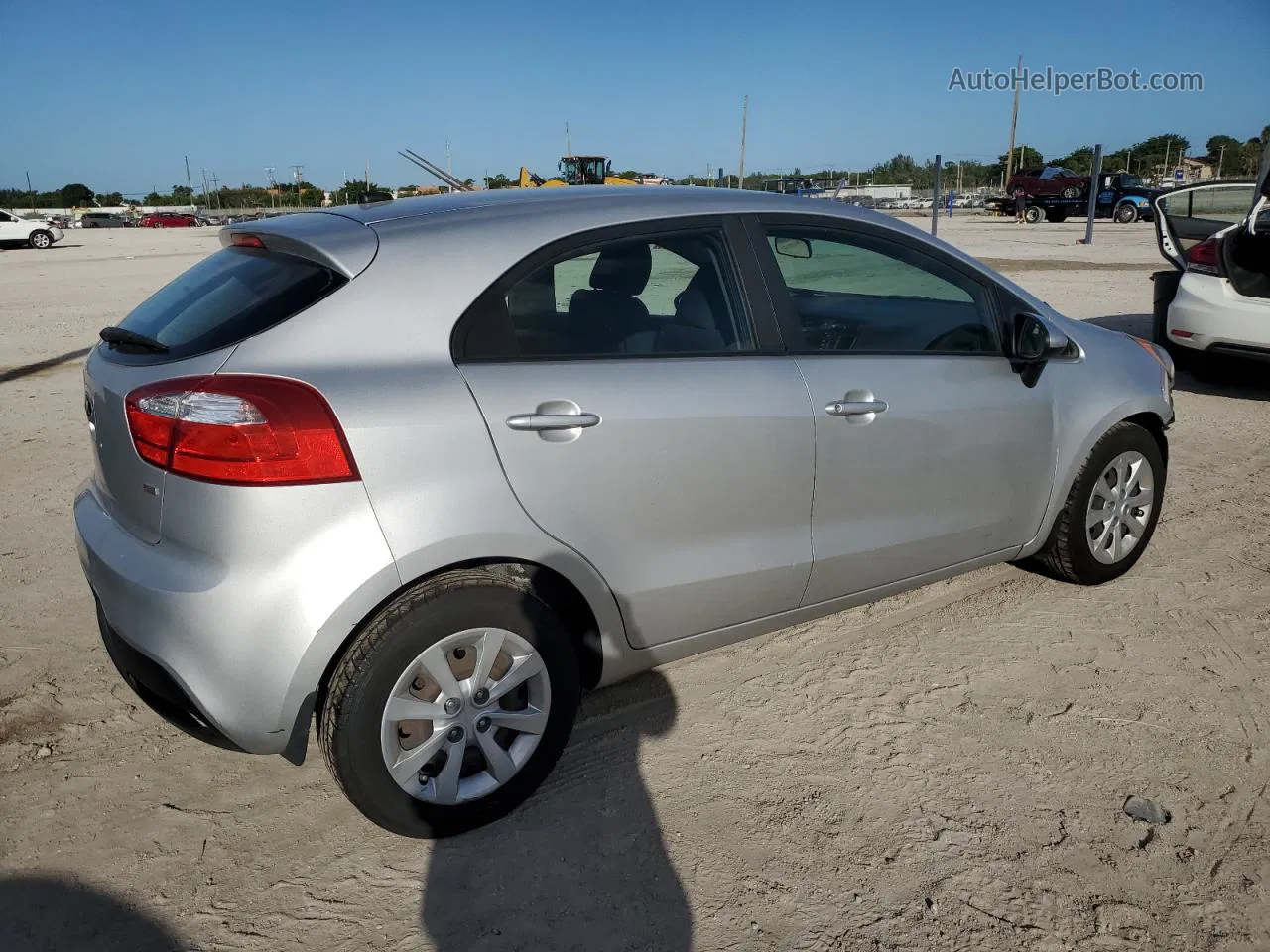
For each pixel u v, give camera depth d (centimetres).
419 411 250
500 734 281
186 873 263
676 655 316
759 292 315
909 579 361
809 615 342
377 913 248
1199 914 246
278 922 246
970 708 338
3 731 327
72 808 289
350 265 260
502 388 264
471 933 242
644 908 250
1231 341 739
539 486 266
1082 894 252
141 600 248
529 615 269
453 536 253
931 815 283
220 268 294
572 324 282
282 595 238
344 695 248
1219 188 835
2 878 260
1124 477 422
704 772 305
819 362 321
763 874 261
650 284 297
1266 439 670
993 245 2277
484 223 280
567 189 321
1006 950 235
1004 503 377
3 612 412
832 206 343
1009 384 368
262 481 237
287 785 301
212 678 241
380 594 246
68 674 363
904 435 337
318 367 248
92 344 1106
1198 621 399
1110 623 398
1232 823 279
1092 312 1165
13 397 828
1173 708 336
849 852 269
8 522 521
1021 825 278
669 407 286
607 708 341
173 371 252
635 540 288
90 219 6619
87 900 252
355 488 243
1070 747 315
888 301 345
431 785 267
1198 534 494
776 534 317
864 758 311
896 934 240
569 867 264
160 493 248
